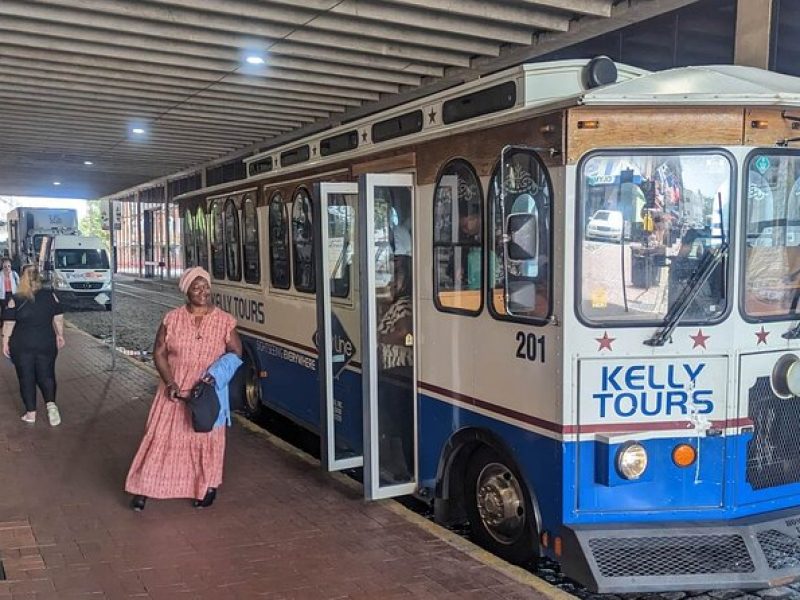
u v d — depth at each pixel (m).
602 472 3.99
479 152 4.59
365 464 5.42
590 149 3.93
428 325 5.16
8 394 9.50
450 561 4.51
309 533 4.96
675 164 4.00
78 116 16.62
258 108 15.72
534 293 4.20
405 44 11.30
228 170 26.39
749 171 4.04
